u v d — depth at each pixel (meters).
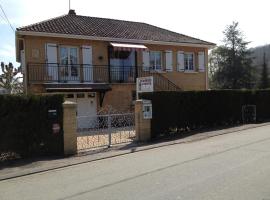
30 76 22.67
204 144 13.78
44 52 23.25
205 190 7.16
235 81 62.16
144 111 15.57
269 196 6.66
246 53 63.22
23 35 22.67
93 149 13.68
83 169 10.26
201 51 30.48
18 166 11.05
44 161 11.67
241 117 21.83
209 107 19.52
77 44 24.48
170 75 28.59
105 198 7.04
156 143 14.64
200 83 30.27
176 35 30.56
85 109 24.02
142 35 27.88
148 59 27.45
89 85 24.20
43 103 12.66
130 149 13.37
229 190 7.09
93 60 25.03
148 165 10.09
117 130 15.98
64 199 7.19
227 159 10.28
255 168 8.91
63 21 26.28
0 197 7.70
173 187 7.51
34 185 8.63
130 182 8.20
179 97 17.59
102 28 27.02
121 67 26.08
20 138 12.26
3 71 40.34
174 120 17.30
